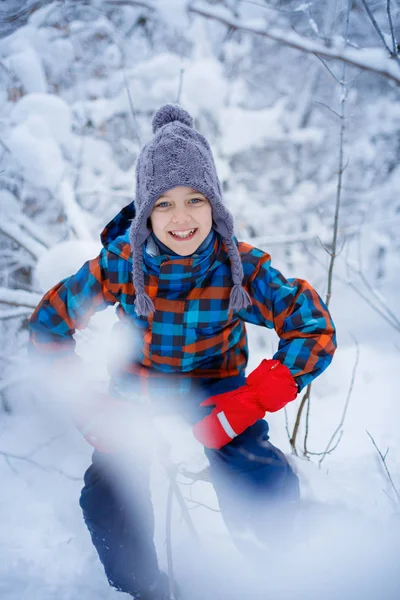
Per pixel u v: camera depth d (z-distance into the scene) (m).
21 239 2.85
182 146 1.34
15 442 2.36
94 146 3.37
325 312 1.41
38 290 3.07
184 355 1.46
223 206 1.35
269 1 3.30
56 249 2.26
